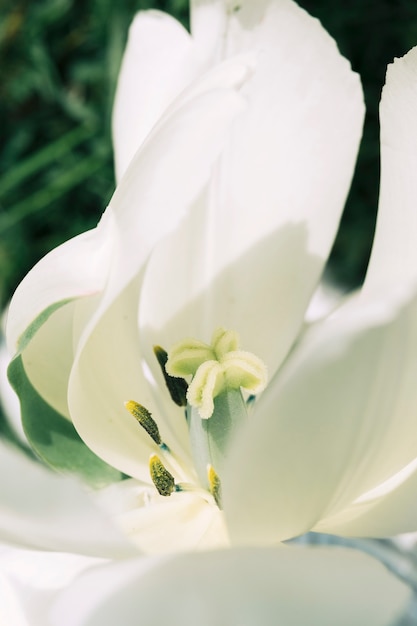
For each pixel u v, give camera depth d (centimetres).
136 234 21
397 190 24
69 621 20
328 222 25
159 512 24
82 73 42
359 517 22
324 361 19
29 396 24
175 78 24
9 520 20
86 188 42
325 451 20
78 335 23
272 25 25
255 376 23
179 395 25
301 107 25
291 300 25
